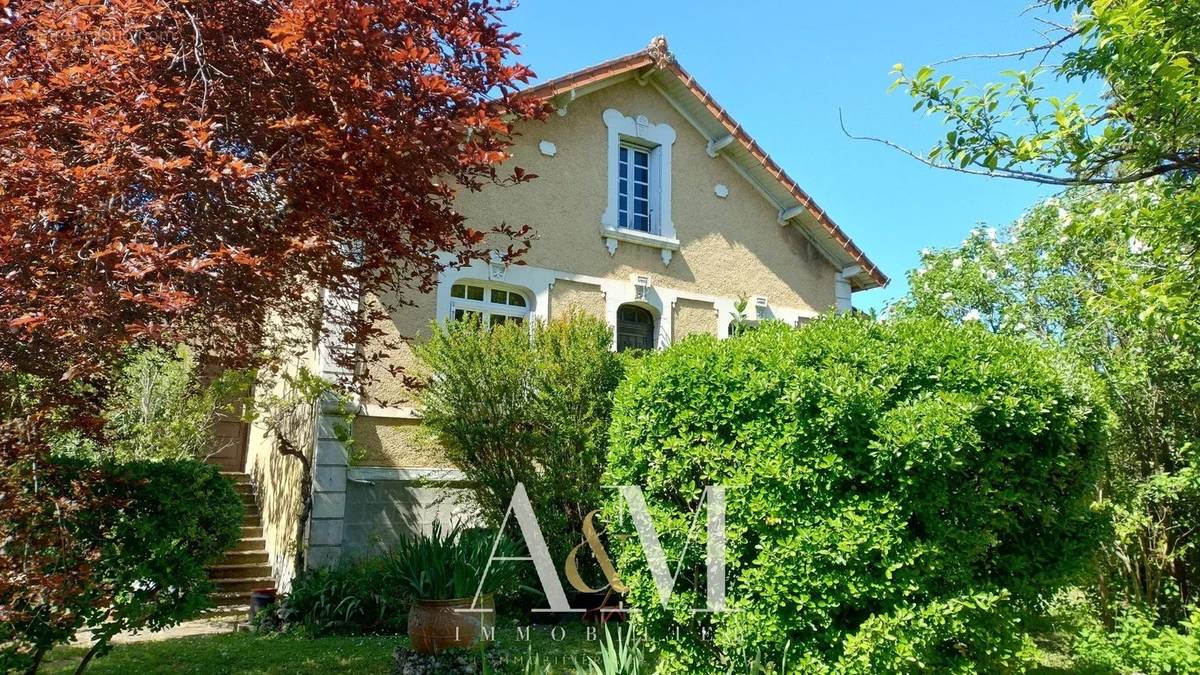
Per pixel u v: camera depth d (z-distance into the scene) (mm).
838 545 4684
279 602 9047
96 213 4086
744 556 5148
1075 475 5484
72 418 5062
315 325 6754
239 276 4926
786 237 14750
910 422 4711
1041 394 5203
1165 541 7613
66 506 5000
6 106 4039
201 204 4762
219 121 4984
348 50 4664
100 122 4070
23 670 5473
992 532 5039
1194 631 6316
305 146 4945
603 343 9922
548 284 11898
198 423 11203
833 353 5289
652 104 13688
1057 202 10711
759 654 4809
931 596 4863
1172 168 4895
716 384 5293
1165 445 7809
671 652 5379
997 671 5207
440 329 9719
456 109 5328
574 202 12438
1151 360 7754
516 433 9438
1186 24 4703
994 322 13477
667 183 13516
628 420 5746
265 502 12227
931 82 5164
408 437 10594
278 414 11586
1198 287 5426
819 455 4859
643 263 13031
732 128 13914
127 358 5484
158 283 4160
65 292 3953
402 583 7281
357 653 7488
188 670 6969
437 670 6352
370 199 5340
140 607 5809
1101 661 6828
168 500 5941
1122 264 6242
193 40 5012
